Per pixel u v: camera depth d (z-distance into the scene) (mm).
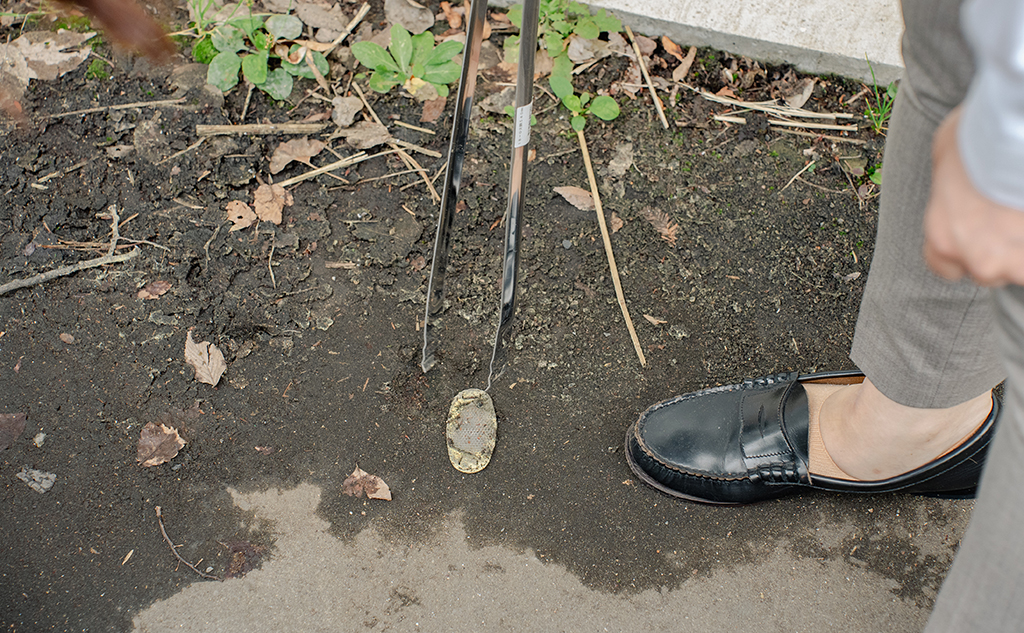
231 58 1996
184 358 1660
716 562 1509
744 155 2049
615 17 2199
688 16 2154
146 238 1795
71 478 1530
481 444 1603
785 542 1535
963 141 515
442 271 1533
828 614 1464
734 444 1481
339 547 1488
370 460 1584
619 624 1434
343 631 1403
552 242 1881
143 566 1449
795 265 1891
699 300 1832
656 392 1709
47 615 1393
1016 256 532
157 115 1944
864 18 2051
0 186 1827
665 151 2037
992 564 741
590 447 1633
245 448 1580
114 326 1688
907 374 1124
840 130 2104
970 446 1303
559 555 1502
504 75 2105
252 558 1468
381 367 1690
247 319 1722
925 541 1551
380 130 1990
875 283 1114
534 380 1704
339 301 1763
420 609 1431
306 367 1678
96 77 1970
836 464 1442
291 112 2002
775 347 1781
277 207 1860
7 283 1710
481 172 1960
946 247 570
